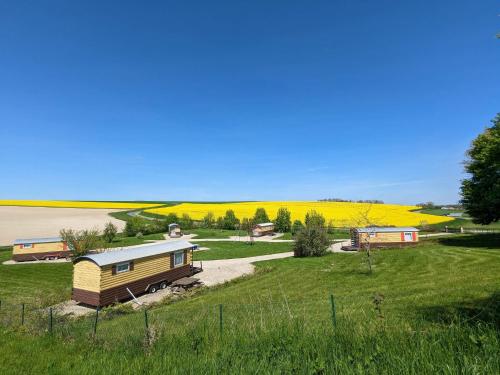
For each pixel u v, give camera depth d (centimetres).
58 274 2952
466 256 2442
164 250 2531
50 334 721
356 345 386
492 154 2962
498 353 316
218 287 2308
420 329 412
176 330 605
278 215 6184
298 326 480
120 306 1889
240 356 407
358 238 3741
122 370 439
